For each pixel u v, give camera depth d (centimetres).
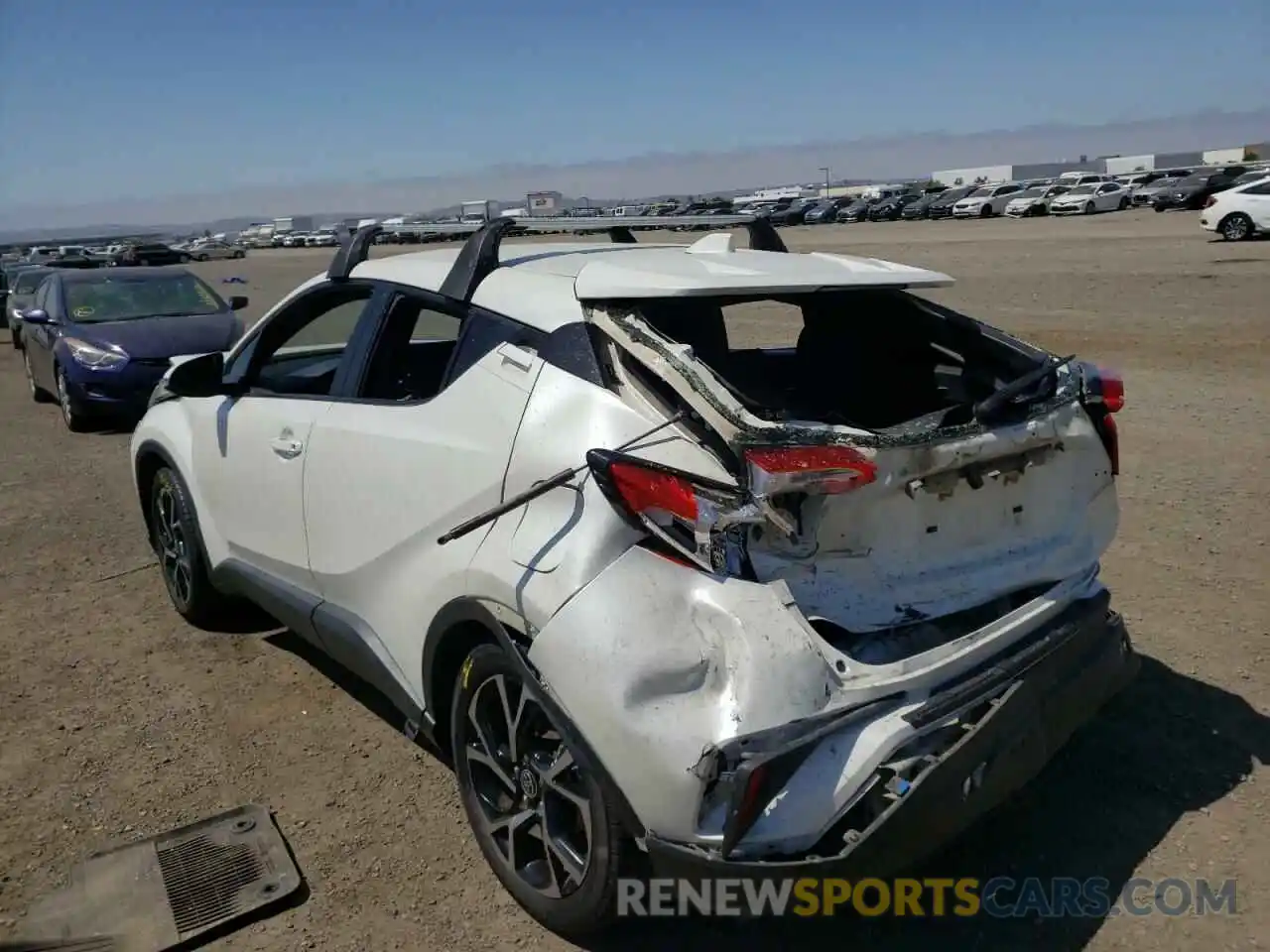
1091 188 5097
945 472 289
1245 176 4209
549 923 299
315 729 426
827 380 406
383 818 363
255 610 551
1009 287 1759
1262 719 400
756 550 264
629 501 263
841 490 260
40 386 1253
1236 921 299
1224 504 636
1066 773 372
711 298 356
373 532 358
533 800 301
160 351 1062
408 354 402
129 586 595
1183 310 1394
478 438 318
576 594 269
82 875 333
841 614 274
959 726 267
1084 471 331
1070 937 296
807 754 251
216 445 458
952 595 291
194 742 417
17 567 633
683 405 280
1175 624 479
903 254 2644
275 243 8312
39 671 484
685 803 248
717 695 252
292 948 301
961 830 268
